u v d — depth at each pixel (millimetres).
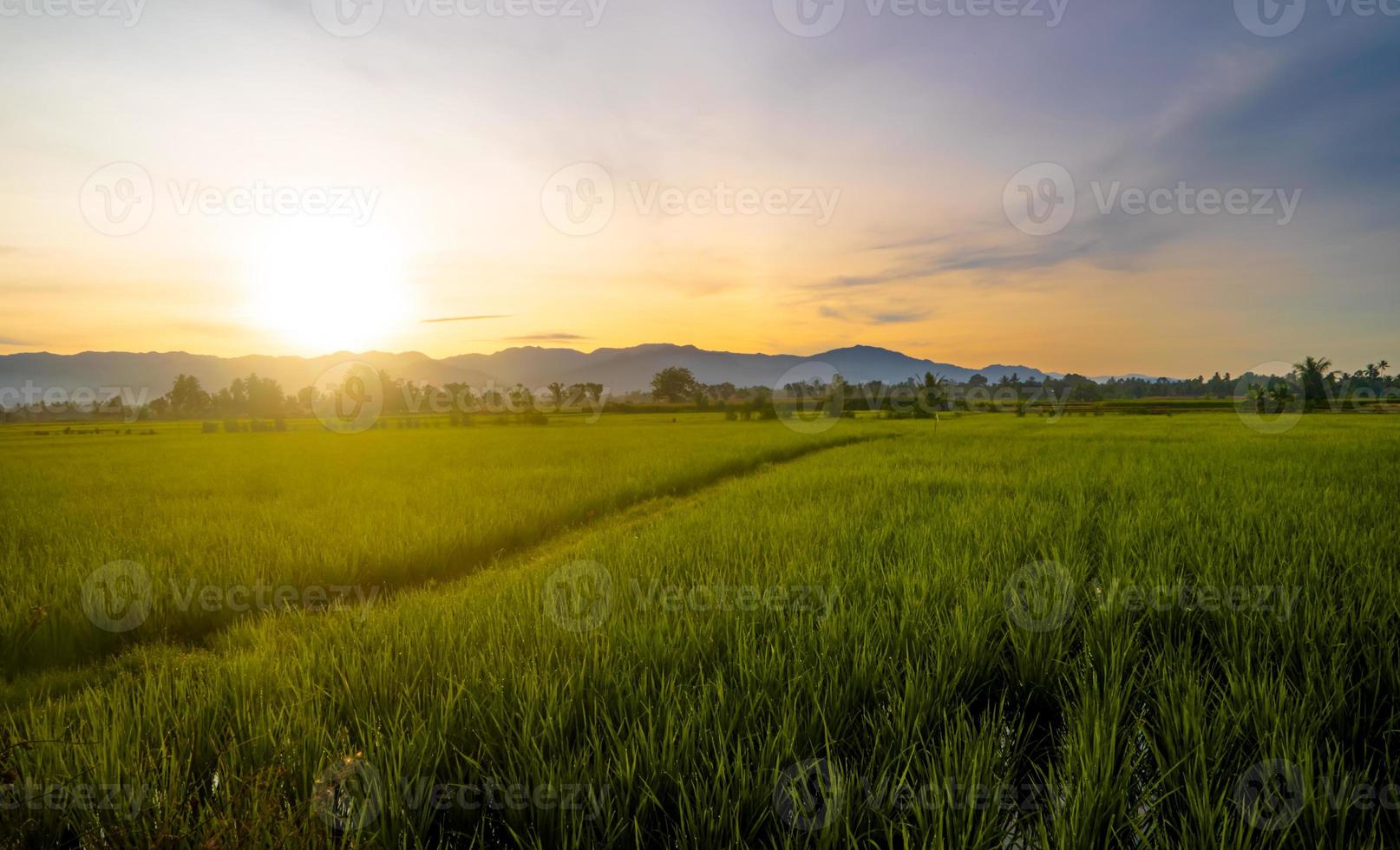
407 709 3402
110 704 3594
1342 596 4629
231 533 8375
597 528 10164
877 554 6293
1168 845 2363
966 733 2996
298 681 3865
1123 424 38281
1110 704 3184
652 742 2850
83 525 9148
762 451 21125
